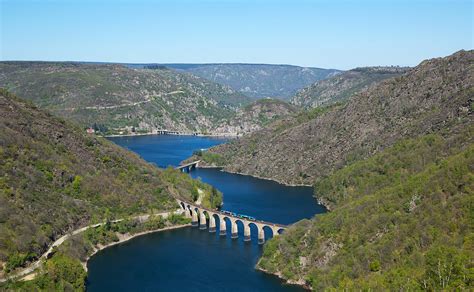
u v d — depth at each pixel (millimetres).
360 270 192375
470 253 162625
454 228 182750
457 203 194000
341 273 197500
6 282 194750
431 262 163750
